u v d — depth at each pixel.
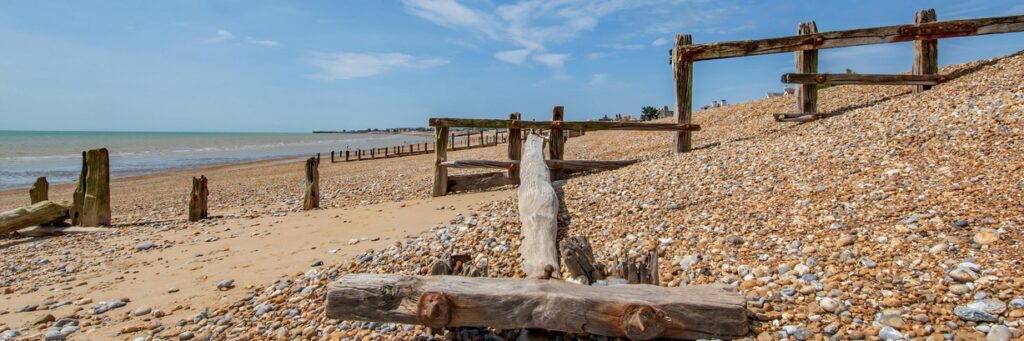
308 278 5.18
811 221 4.48
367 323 3.69
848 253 3.71
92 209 9.77
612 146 16.03
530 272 4.05
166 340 3.97
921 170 5.04
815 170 5.80
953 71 9.95
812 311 3.03
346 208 9.69
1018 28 8.30
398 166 23.92
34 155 44.88
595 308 2.81
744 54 9.31
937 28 8.69
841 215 4.46
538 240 4.73
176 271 5.99
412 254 5.41
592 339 2.95
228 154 49.34
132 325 4.29
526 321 2.89
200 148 62.94
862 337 2.71
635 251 4.62
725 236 4.56
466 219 6.78
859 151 6.05
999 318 2.65
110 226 9.92
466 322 2.94
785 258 3.89
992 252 3.32
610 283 3.42
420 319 2.96
